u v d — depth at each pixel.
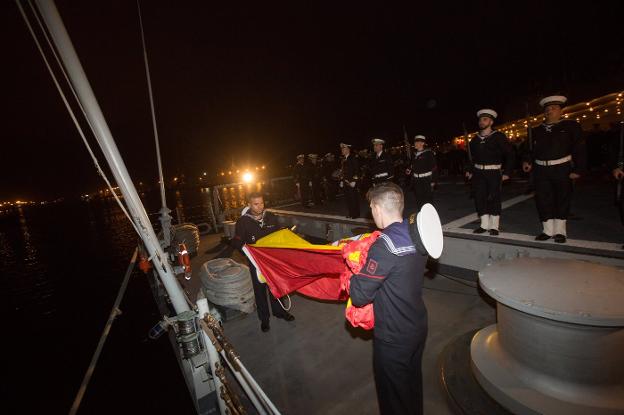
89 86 2.15
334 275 3.54
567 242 3.82
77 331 13.02
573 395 2.08
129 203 2.44
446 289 4.58
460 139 18.28
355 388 2.93
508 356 2.45
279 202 12.34
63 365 10.30
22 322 15.61
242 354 3.71
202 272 4.95
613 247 3.46
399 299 1.87
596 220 4.69
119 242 33.97
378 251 1.84
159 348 9.34
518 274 2.45
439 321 3.86
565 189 3.87
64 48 2.01
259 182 11.80
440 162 16.27
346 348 3.54
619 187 4.09
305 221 8.42
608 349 1.96
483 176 4.59
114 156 2.30
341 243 3.08
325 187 11.45
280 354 3.61
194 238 8.02
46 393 8.86
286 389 3.04
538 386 2.21
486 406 2.38
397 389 1.93
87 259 28.27
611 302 1.92
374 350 2.02
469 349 3.07
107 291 18.03
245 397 3.01
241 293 4.48
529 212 5.71
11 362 11.29
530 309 2.05
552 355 2.12
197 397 2.92
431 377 2.93
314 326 4.09
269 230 4.07
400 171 13.95
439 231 1.95
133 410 6.70
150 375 7.98
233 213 10.91
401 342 1.89
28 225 71.94
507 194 7.90
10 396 9.03
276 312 4.38
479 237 4.48
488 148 4.52
